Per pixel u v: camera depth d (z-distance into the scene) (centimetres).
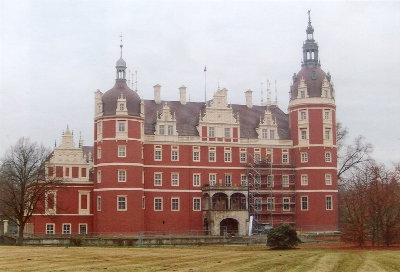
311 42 11575
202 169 11025
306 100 11350
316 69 11562
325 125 11300
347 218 7962
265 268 4941
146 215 10619
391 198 7725
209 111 11200
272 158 11438
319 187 11181
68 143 10719
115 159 10281
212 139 11144
